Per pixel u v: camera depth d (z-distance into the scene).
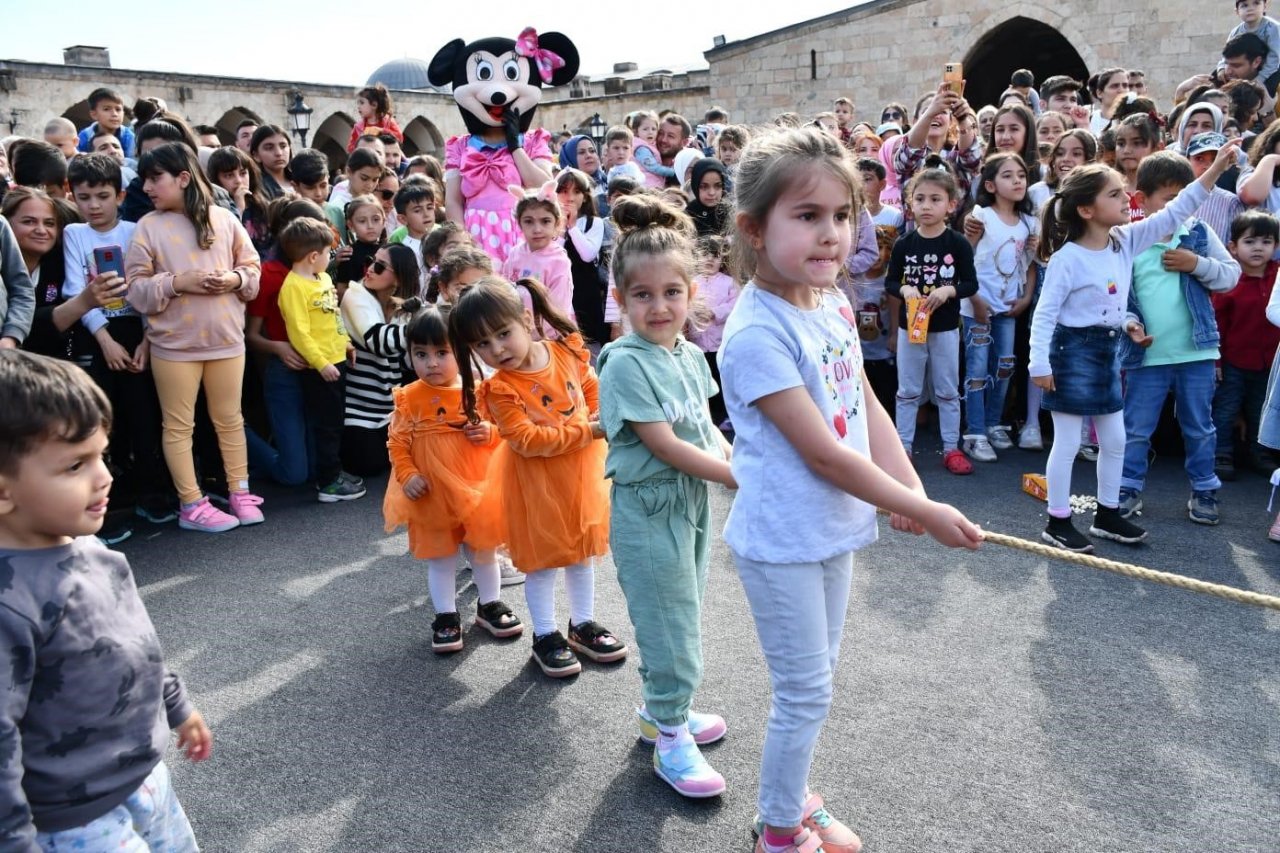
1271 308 4.09
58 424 1.40
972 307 5.36
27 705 1.42
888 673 3.05
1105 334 3.90
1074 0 19.16
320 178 5.84
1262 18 7.84
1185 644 3.21
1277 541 4.08
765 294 2.01
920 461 5.41
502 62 6.14
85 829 1.51
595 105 25.81
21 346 4.15
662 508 2.47
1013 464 5.31
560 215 5.35
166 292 4.31
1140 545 4.08
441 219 6.25
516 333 2.87
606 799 2.47
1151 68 18.77
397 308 5.15
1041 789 2.46
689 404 2.55
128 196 4.86
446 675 3.15
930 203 5.20
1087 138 5.53
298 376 5.16
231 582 3.96
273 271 4.93
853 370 2.11
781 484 2.00
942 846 2.26
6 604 1.38
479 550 3.31
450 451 3.21
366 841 2.33
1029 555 3.99
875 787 2.48
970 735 2.70
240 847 2.32
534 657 3.20
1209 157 5.16
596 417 3.12
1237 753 2.60
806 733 2.08
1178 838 2.27
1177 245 4.26
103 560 1.55
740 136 7.12
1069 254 3.91
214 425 4.66
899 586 3.71
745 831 2.34
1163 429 5.54
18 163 5.00
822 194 1.86
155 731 1.60
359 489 5.08
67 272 4.44
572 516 2.98
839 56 21.52
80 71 19.33
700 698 2.93
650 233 2.48
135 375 4.51
